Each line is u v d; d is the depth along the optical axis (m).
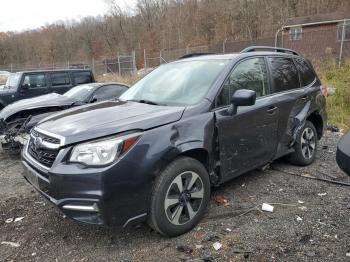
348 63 16.09
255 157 4.36
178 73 4.47
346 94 10.91
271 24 47.38
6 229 3.83
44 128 3.57
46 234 3.68
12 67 38.53
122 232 3.63
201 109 3.72
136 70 25.34
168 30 56.56
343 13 32.22
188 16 56.06
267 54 4.86
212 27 52.91
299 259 3.06
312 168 5.34
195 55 5.13
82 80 12.33
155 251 3.27
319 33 23.55
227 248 3.26
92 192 3.00
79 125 3.39
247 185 4.72
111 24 64.94
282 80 4.95
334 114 9.77
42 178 3.28
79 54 69.25
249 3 49.38
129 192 3.11
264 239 3.38
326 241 3.32
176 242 3.40
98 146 3.08
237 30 49.59
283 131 4.79
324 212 3.90
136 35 61.81
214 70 4.18
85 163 3.07
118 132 3.16
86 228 3.75
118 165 3.04
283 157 5.63
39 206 4.38
